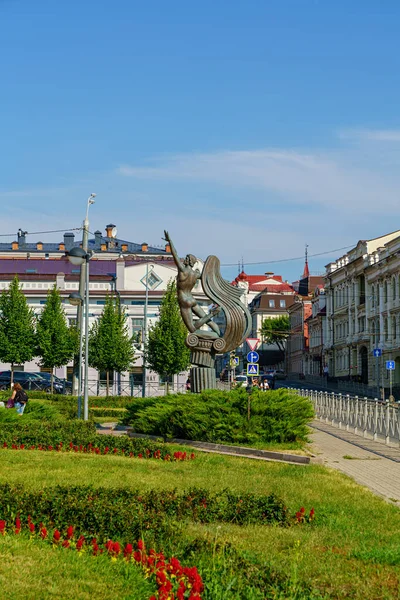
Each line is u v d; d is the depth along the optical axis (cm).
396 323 7638
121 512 1060
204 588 797
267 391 2403
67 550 962
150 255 8662
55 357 5328
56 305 5478
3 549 940
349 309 9244
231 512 1204
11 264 7406
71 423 2438
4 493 1175
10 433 2144
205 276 2675
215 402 2286
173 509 1191
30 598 767
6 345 5334
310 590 834
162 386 6309
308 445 2342
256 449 2056
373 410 2723
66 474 1580
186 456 1931
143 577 860
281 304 13775
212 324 2694
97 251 8581
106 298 5572
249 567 880
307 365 11644
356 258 8831
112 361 5369
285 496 1414
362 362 8800
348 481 1642
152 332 5419
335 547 1071
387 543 1095
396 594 868
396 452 2269
